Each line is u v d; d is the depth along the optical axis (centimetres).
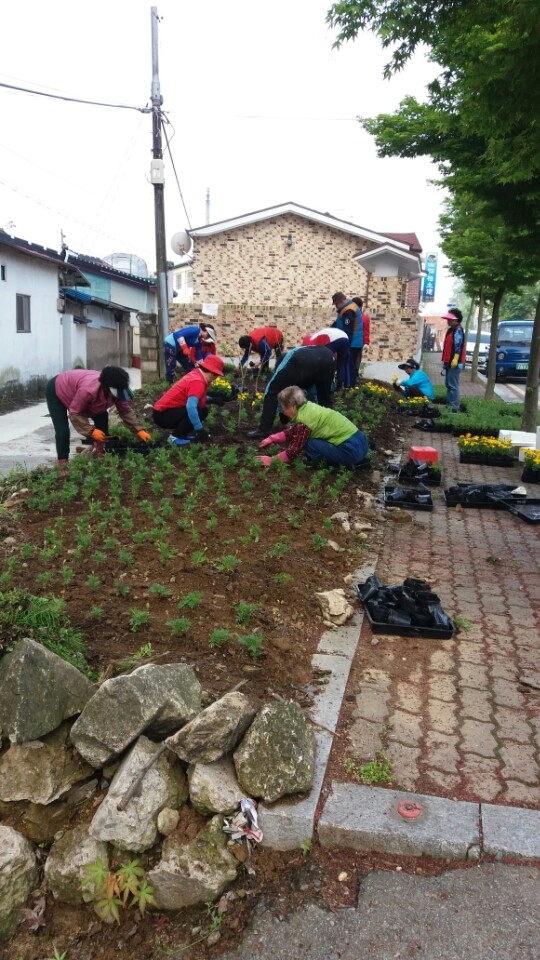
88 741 313
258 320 1705
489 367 1677
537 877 279
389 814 299
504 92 572
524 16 493
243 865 293
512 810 302
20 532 583
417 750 339
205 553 529
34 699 319
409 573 560
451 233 1898
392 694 385
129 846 291
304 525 609
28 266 1886
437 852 289
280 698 363
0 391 1755
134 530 574
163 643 402
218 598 461
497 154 691
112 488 659
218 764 313
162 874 284
